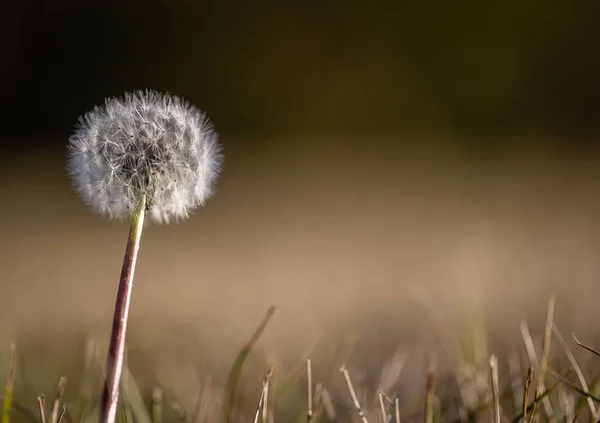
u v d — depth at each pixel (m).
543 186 23.45
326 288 13.16
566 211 19.59
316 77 36.69
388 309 10.86
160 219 3.95
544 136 32.91
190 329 9.72
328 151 32.88
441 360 7.01
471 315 6.97
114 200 3.89
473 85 35.47
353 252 17.33
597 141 30.55
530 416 4.34
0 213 23.56
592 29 34.03
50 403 6.23
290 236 20.03
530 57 34.72
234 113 36.78
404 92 36.47
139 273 15.67
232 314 11.05
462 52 35.50
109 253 18.16
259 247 18.69
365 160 30.77
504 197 22.55
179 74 36.41
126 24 35.94
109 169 3.86
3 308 11.54
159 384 6.94
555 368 6.06
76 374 7.24
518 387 5.45
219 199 25.44
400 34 36.19
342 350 8.06
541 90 34.72
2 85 35.19
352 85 36.69
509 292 11.15
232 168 30.11
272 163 30.98
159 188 3.88
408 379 6.56
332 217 22.34
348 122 36.84
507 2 34.47
